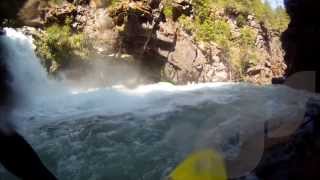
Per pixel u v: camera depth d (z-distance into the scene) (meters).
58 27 16.95
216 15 24.50
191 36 21.95
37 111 10.32
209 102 10.48
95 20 18.09
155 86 18.06
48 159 7.30
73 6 17.61
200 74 21.92
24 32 15.20
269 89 12.02
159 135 8.09
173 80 20.50
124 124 8.84
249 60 26.33
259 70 26.78
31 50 14.86
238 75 25.16
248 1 28.36
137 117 9.39
